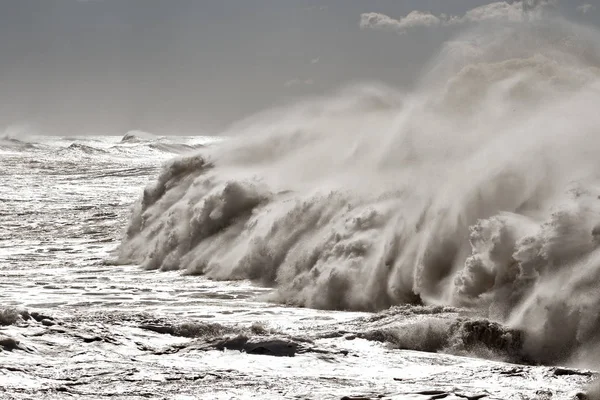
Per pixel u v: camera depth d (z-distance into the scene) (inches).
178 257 2151.8
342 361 964.6
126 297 1646.2
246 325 1256.8
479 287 1309.1
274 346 1008.9
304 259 1743.4
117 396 788.0
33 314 1147.3
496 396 783.1
